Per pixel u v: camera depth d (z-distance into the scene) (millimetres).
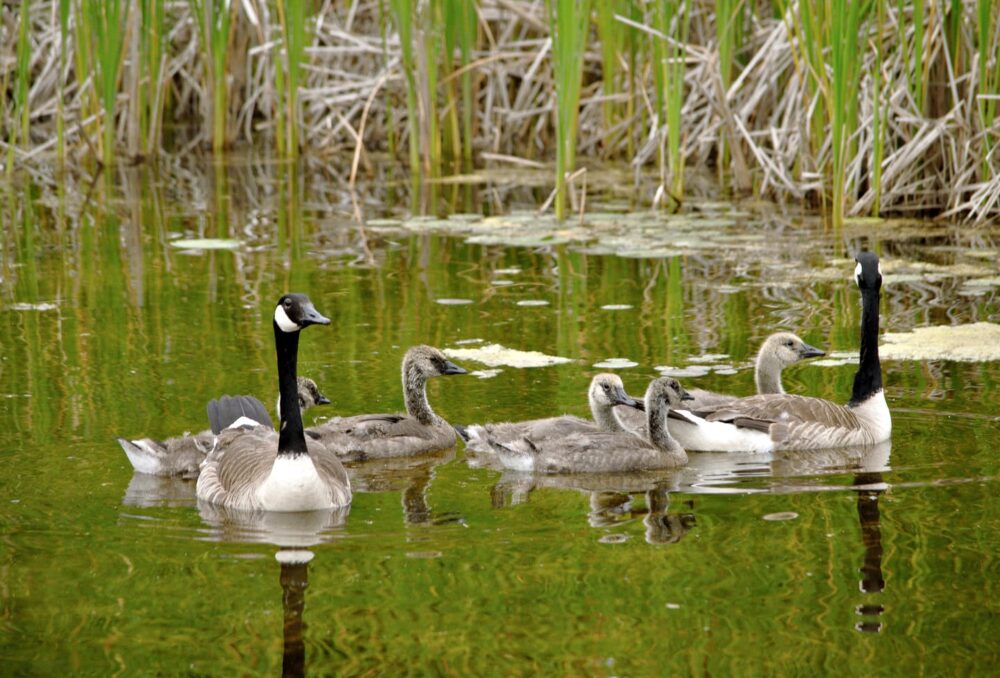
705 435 13750
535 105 32562
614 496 12062
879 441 13508
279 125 31625
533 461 13062
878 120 23109
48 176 30547
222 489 11844
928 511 11203
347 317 18188
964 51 23469
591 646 8711
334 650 8695
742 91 28062
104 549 10523
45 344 16844
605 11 29547
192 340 17000
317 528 11086
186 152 33562
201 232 24578
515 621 9094
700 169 30266
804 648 8664
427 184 29547
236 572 10031
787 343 14930
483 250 22797
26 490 11969
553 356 16266
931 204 24281
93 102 31734
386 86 31875
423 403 14266
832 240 22578
